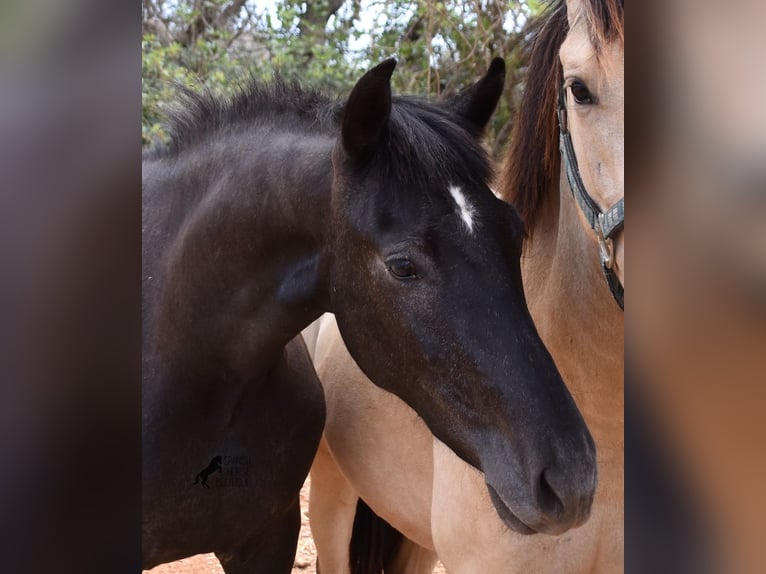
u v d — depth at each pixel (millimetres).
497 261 1441
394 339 1494
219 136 1903
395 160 1494
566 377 1646
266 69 5367
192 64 5516
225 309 1817
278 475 2018
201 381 1869
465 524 1714
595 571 1682
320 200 1641
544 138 1668
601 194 1404
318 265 1682
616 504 1645
